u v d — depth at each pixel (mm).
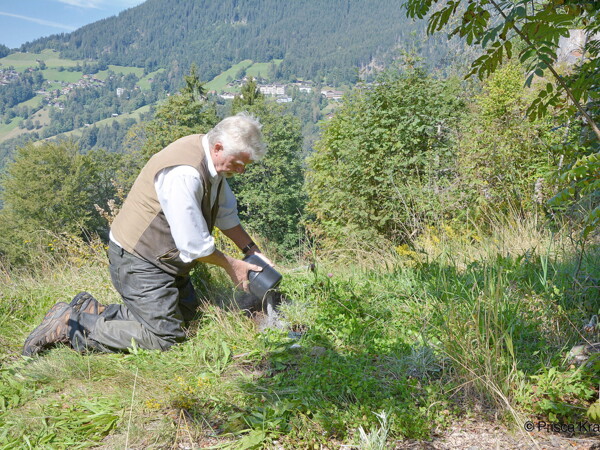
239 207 35188
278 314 3588
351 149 12219
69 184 40375
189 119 40500
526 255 4086
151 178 3203
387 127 11797
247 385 2684
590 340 2814
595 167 2465
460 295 3514
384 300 3764
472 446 2213
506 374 2572
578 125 4273
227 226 3725
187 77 46906
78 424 2410
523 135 8805
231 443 2248
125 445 2248
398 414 2359
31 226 38188
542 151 8250
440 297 3643
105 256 5199
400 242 10578
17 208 40000
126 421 2428
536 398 2434
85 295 3455
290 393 2600
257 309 3688
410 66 12250
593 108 3879
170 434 2316
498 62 3025
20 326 3742
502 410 2400
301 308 3658
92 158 43281
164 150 3277
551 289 3418
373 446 2156
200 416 2447
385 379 2668
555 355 2729
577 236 4266
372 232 11133
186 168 3152
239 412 2475
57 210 40250
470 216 7930
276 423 2312
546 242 4746
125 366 2994
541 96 3258
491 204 8273
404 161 11234
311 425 2316
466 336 2766
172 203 3135
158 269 3258
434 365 2818
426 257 4539
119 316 3357
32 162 40531
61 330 3219
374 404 2457
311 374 2740
